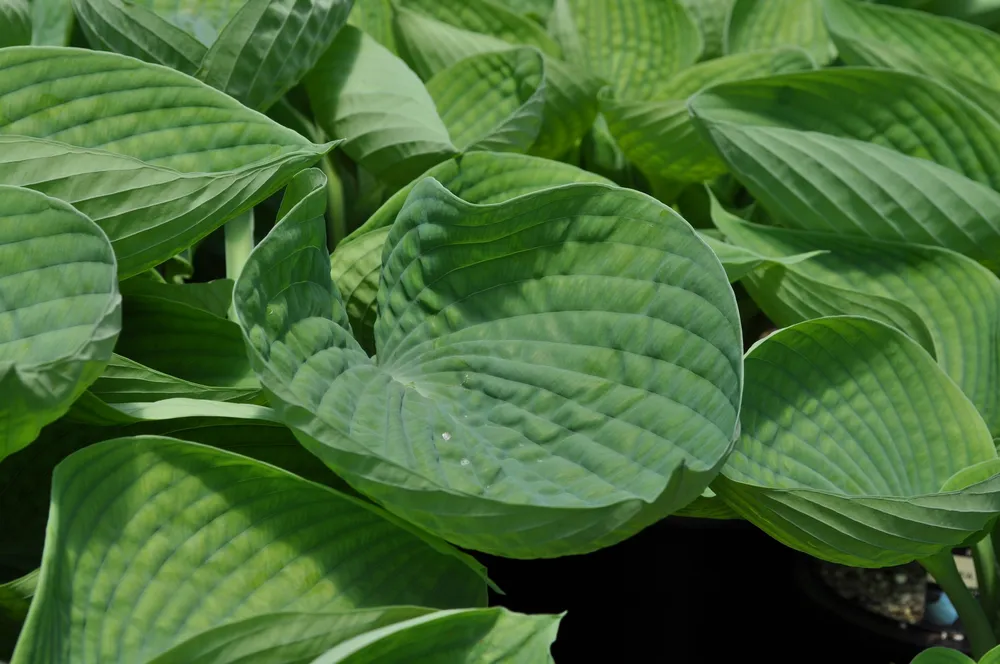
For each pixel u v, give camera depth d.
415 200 1.59
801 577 1.98
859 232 1.85
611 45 2.18
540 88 1.85
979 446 1.65
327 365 1.53
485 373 1.56
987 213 1.81
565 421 1.53
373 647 1.46
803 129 1.89
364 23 2.01
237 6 1.79
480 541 1.48
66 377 1.45
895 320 1.78
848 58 1.98
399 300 1.60
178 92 1.63
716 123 1.86
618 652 1.97
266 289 1.51
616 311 1.54
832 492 1.56
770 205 1.88
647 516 1.45
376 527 1.52
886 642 1.90
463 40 1.98
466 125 1.92
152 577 1.47
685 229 1.53
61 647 1.44
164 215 1.58
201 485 1.49
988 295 1.79
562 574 1.99
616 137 1.98
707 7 2.30
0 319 1.49
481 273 1.58
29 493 1.59
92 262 1.50
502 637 1.48
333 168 1.96
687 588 1.99
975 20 2.22
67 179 1.56
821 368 1.66
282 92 1.78
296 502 1.51
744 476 1.61
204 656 1.43
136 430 1.59
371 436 1.50
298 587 1.49
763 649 1.97
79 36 1.86
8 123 1.60
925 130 1.87
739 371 1.48
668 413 1.51
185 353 1.65
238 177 1.58
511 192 1.73
